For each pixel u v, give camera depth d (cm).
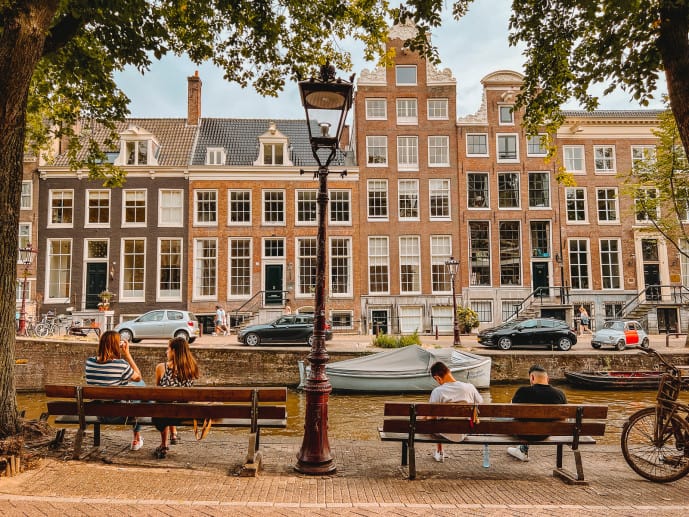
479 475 572
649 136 2942
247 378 1748
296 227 2800
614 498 493
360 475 565
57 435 631
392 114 2886
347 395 1551
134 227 2727
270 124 3053
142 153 2814
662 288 2836
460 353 1636
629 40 825
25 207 2709
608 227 2886
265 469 575
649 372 1673
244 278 2762
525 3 880
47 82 1020
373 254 2827
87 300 2695
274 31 924
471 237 2872
